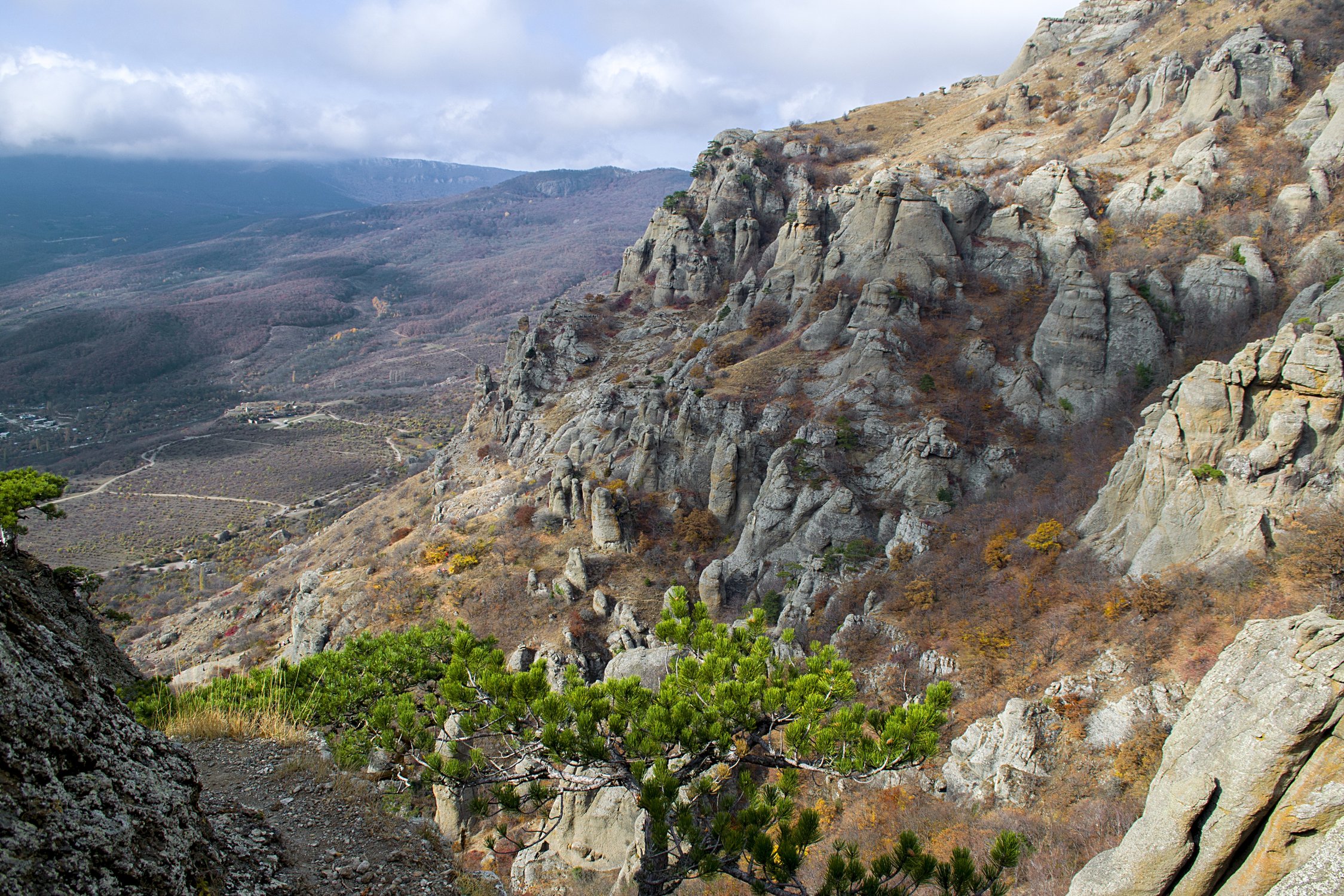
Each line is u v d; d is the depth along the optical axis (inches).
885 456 2295.8
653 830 579.5
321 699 866.8
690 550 2440.9
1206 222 2559.1
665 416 2807.6
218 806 592.7
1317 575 1222.3
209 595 4232.3
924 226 2886.3
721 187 4389.8
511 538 2549.2
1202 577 1365.7
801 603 2071.9
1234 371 1412.4
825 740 596.7
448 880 598.9
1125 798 1136.2
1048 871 957.8
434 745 679.1
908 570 1977.1
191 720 852.0
